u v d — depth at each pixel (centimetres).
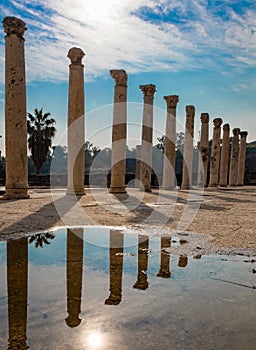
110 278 439
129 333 285
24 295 369
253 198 2042
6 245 629
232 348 264
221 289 409
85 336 278
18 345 261
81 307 338
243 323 312
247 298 380
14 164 1491
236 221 1002
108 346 262
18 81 1464
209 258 567
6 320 305
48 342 267
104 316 318
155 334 285
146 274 463
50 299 357
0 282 413
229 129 3878
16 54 1455
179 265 518
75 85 1775
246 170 6028
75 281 421
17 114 1473
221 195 2305
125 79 2094
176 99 2761
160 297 374
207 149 3275
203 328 299
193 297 378
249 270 499
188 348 263
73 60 1770
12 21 1434
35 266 487
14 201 1404
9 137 1480
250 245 668
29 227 815
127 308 339
